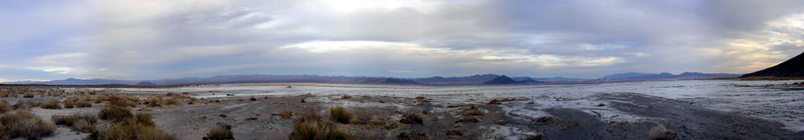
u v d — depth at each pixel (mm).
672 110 18484
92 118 11531
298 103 26359
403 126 14500
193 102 26172
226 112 18672
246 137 11133
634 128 12430
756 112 16156
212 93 52375
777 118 13914
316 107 22656
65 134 9570
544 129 13102
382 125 14633
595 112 18094
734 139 10234
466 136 12078
